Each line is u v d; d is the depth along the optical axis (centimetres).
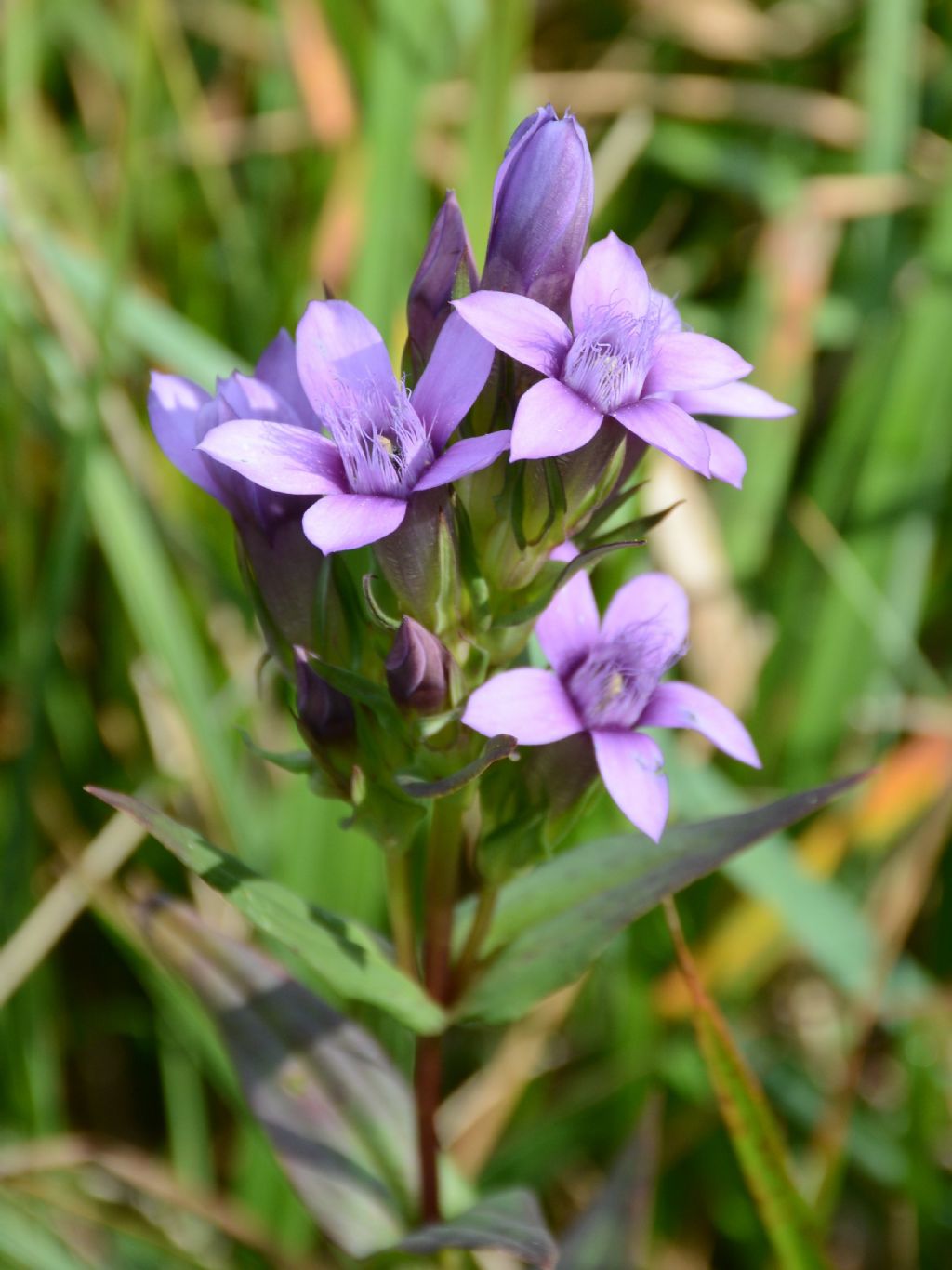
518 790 19
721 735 18
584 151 18
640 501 26
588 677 18
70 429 26
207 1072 24
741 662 27
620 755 18
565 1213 25
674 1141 24
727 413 18
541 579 19
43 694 24
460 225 18
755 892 24
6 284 26
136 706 27
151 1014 25
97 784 26
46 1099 24
